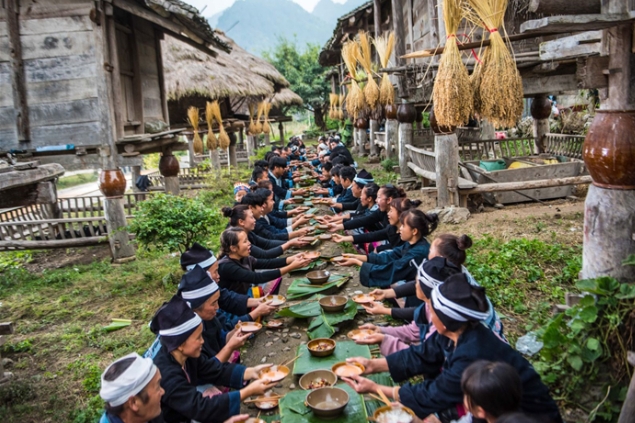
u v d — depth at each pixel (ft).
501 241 23.29
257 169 32.01
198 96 53.52
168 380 10.08
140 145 30.32
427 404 9.46
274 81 77.66
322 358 13.21
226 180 49.03
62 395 14.80
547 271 19.39
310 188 36.22
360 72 42.22
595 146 12.54
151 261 28.04
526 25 11.80
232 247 16.56
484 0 18.29
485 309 9.11
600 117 12.66
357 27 63.21
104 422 8.82
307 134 127.85
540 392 8.83
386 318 16.99
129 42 32.96
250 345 15.83
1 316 21.66
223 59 62.34
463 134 49.44
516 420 6.27
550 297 17.21
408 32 50.29
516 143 39.14
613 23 11.55
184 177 57.77
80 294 23.75
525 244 21.26
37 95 27.58
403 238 16.11
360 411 10.89
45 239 30.45
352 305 16.49
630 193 12.50
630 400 9.41
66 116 27.58
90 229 29.86
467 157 41.04
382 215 21.08
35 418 13.82
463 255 12.51
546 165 30.32
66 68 27.40
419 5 45.32
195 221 23.90
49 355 17.54
